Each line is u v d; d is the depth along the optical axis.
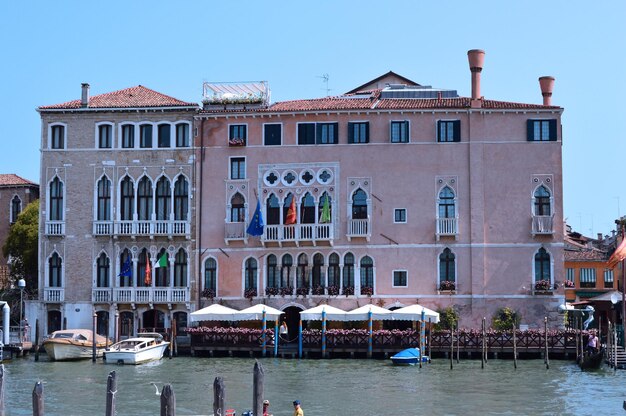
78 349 46.72
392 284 50.56
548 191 50.22
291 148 51.69
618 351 43.62
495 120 50.59
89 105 53.16
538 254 49.97
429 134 50.88
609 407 32.38
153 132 52.81
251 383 37.97
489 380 38.72
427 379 39.03
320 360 46.12
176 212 52.62
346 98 55.75
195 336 48.38
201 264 52.12
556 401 33.56
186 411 31.48
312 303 50.94
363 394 35.12
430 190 50.69
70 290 53.00
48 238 53.34
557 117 50.31
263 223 51.34
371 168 51.06
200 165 52.38
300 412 27.20
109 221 52.75
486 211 50.25
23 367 43.88
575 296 67.38
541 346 46.09
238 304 51.72
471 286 49.97
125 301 52.41
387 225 50.75
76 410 31.80
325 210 50.84
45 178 53.44
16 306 57.91
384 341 46.69
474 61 51.00
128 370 42.59
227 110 52.09
